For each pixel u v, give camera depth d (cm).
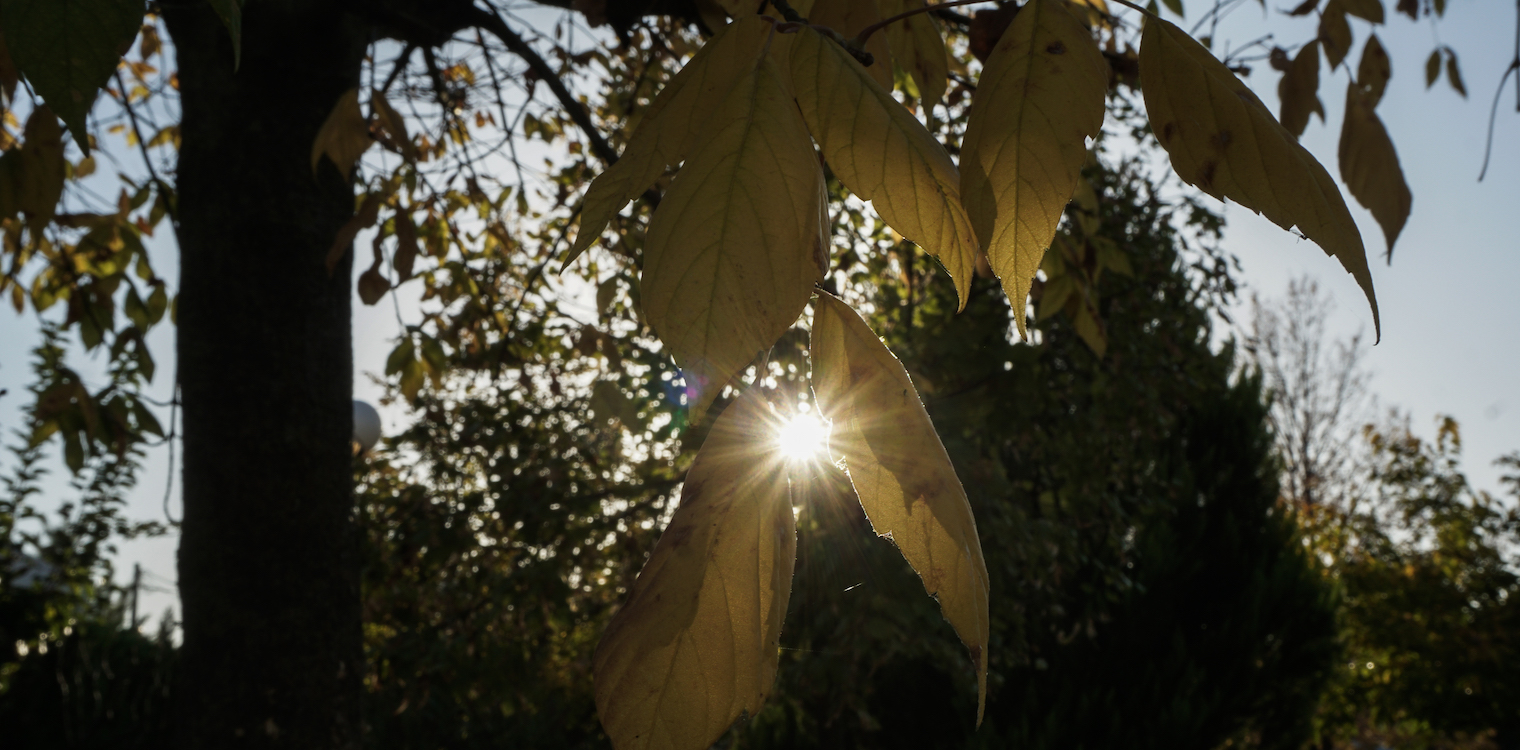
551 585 411
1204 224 585
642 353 385
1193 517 788
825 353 36
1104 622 691
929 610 493
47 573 912
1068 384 577
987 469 501
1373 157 81
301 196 248
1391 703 1223
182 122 250
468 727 782
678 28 329
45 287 325
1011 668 671
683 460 455
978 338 481
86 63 42
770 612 30
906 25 68
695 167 31
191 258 243
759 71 34
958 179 37
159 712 795
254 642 229
